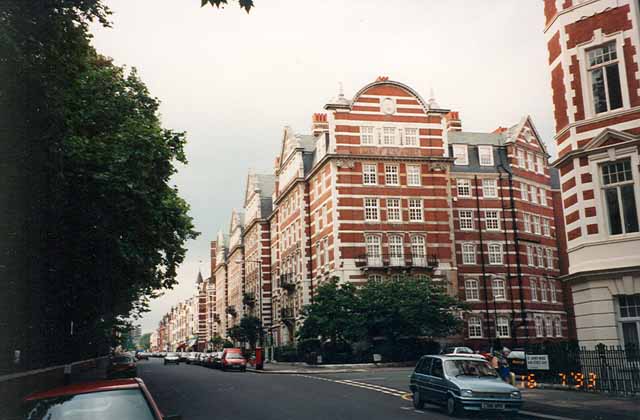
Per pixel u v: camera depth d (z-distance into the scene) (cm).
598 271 2070
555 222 6525
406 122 5359
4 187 1566
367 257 5031
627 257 2052
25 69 1339
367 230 5091
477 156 6062
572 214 2242
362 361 4634
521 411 1667
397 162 5284
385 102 5353
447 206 5300
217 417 1648
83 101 2191
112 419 750
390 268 5041
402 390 2453
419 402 1830
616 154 2112
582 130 2219
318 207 5594
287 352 5684
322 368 4422
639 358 1880
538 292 5994
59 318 2838
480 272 5747
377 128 5291
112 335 6003
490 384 1636
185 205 2741
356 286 4975
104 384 830
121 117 2450
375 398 2136
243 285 9550
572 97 2255
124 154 2080
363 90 5319
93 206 2072
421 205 5250
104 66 2814
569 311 6319
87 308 2983
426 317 4531
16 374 1927
